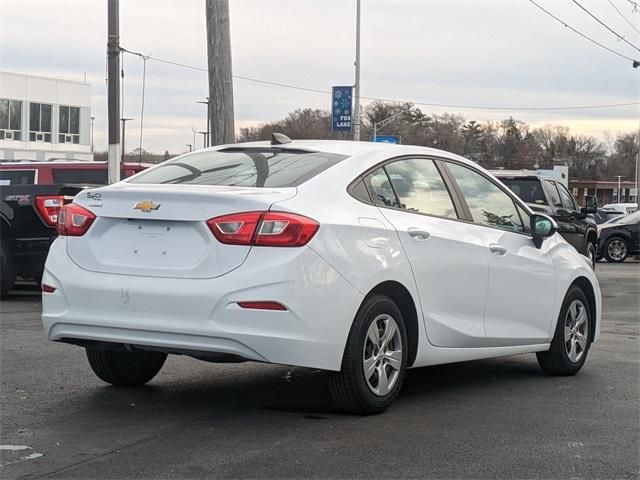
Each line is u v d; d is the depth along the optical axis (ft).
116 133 50.62
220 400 19.67
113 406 18.95
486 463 15.33
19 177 48.16
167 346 16.69
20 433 16.75
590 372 24.34
